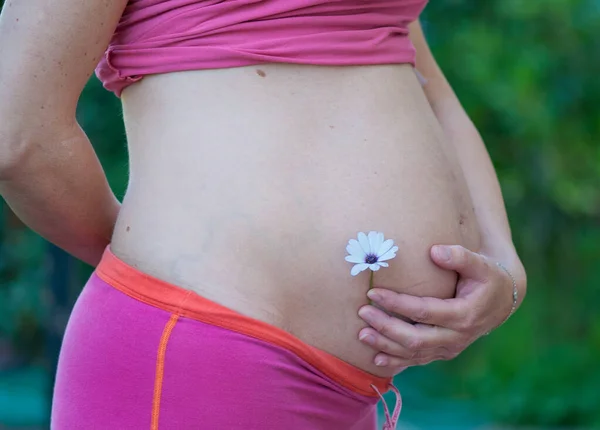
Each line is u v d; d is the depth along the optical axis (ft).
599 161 42.39
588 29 38.47
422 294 8.02
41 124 7.30
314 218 7.48
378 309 7.67
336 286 7.52
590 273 47.14
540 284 47.34
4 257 37.60
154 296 7.23
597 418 40.52
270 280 7.32
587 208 44.21
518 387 43.09
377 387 8.05
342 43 7.84
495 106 37.65
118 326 7.25
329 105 7.80
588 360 43.86
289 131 7.57
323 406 7.58
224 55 7.51
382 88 8.14
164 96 7.68
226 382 7.00
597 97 40.91
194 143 7.49
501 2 36.91
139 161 7.78
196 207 7.37
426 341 7.80
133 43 7.76
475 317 8.09
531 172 43.42
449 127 10.25
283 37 7.61
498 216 9.70
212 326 7.08
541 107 38.42
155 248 7.38
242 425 7.02
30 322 39.45
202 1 7.52
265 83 7.61
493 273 8.25
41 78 7.16
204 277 7.23
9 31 7.18
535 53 37.29
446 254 7.97
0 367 39.81
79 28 7.19
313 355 7.43
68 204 7.97
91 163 7.86
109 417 7.14
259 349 7.10
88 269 32.30
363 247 7.41
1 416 32.42
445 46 36.96
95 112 29.12
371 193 7.75
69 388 7.45
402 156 8.05
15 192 7.70
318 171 7.59
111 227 8.59
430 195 8.18
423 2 8.82
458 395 46.03
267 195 7.38
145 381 7.06
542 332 46.70
